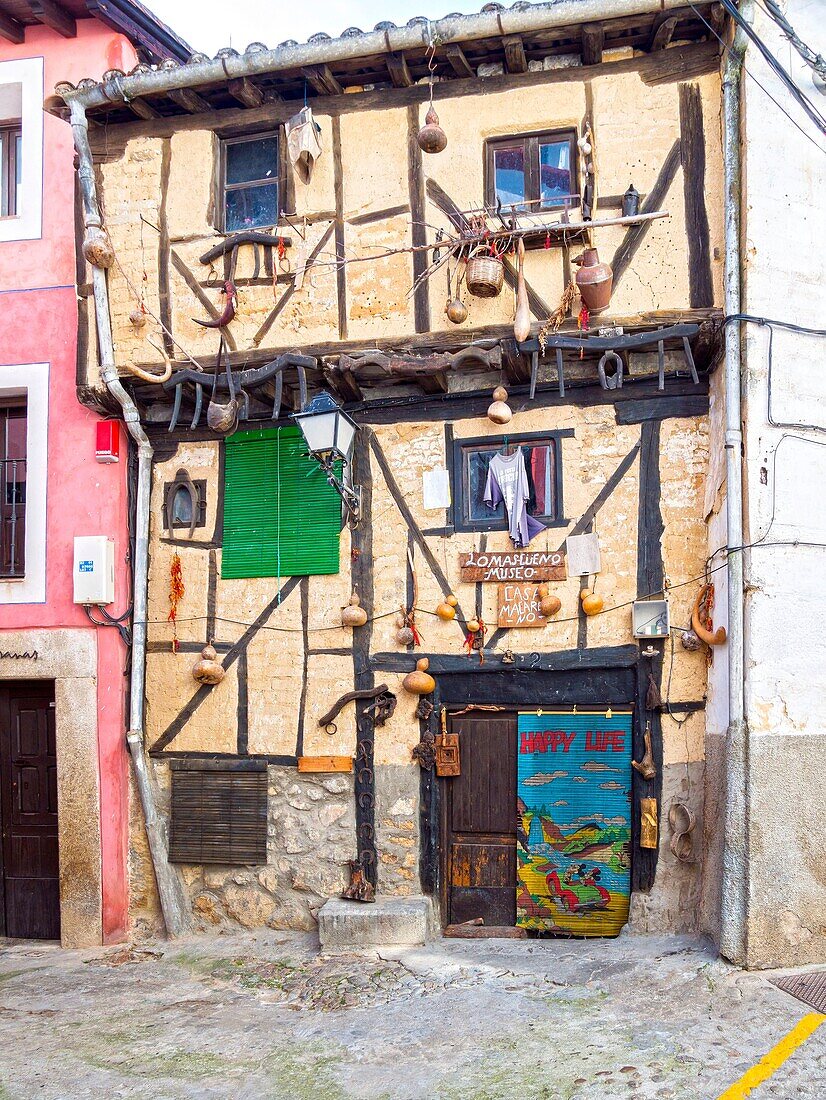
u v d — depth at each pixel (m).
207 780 6.68
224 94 6.46
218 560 6.79
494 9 5.77
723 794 5.38
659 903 5.87
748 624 5.28
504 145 6.21
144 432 6.86
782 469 5.39
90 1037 5.04
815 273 5.55
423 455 6.44
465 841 6.32
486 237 5.89
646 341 5.69
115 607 6.88
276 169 6.60
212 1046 4.85
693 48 5.88
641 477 6.08
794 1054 4.19
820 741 5.24
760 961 5.05
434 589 6.35
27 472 7.08
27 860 7.07
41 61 7.21
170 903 6.63
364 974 5.57
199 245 6.54
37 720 7.11
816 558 5.38
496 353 5.95
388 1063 4.51
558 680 6.16
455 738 6.26
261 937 6.43
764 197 5.52
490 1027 4.75
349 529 6.53
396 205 6.24
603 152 5.96
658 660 5.98
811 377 5.49
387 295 6.20
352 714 6.44
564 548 6.15
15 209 7.45
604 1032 4.56
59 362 7.04
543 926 6.12
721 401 5.76
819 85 5.58
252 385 6.34
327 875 6.41
